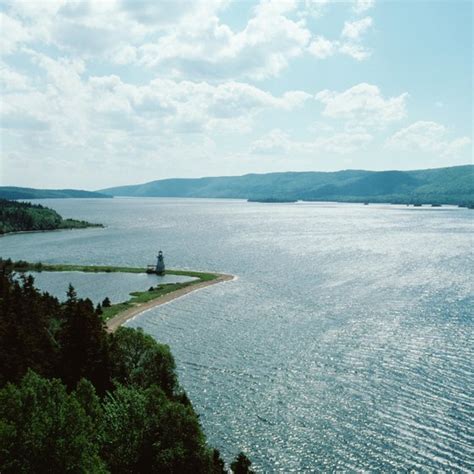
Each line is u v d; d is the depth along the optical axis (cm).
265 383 7569
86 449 3909
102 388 6625
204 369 8138
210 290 14775
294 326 10550
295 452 5803
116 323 11181
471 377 7638
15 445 3709
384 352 8800
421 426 6256
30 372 4388
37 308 8888
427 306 12131
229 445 5953
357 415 6569
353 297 13325
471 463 5503
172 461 4566
